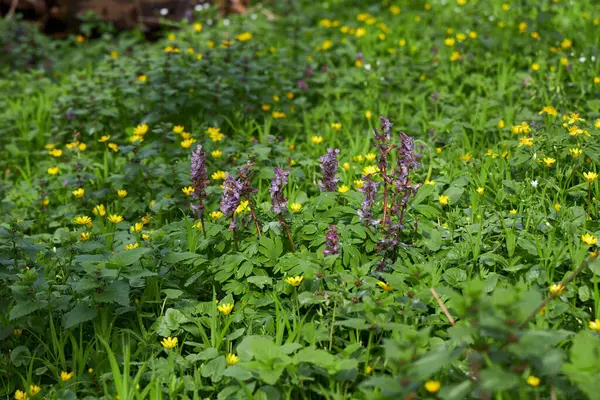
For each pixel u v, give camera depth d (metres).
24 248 3.74
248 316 3.46
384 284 3.30
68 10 10.02
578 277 3.35
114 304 3.56
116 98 6.57
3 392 3.23
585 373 2.40
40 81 7.70
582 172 4.31
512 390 2.55
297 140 6.09
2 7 10.35
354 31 8.64
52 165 5.80
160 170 5.12
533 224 3.79
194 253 3.77
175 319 3.40
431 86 6.60
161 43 8.87
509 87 6.36
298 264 3.52
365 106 6.31
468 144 5.27
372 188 3.65
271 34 8.91
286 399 2.84
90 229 4.37
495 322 2.43
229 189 3.72
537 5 8.00
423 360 2.51
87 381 3.18
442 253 3.70
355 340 3.19
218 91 6.26
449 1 9.45
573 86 6.12
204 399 3.00
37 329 3.45
